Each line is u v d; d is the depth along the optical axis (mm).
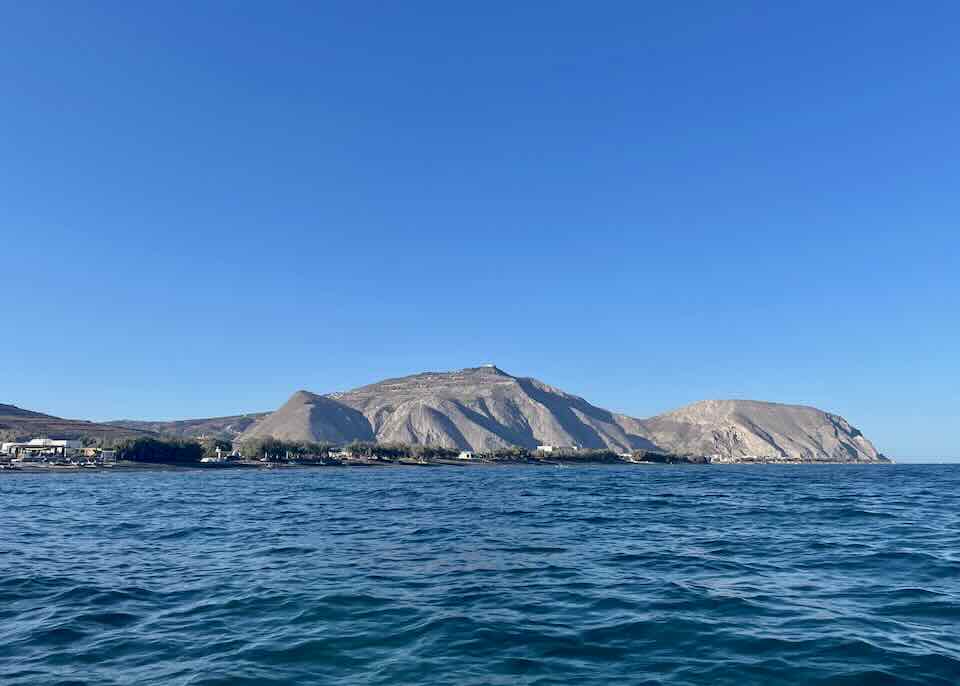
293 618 15805
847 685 11273
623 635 14250
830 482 104188
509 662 12570
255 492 78625
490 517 41969
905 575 20625
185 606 17203
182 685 11461
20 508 52000
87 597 18359
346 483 108375
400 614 16078
